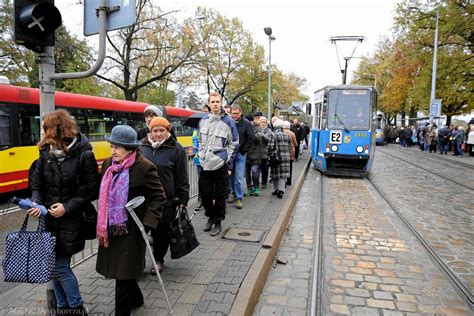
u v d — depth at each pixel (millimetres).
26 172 9773
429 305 4180
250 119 8633
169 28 22156
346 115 13453
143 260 3109
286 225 6973
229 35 32094
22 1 2916
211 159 5449
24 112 9789
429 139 26078
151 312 3379
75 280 3150
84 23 3379
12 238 2707
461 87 25609
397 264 5355
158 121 4137
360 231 6941
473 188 11453
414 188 11492
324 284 4676
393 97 38719
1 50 21688
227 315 3352
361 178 13539
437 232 6883
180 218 4148
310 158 19000
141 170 3080
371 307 4117
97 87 25047
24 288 3938
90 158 3018
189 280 4074
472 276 4934
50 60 3125
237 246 5184
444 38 25391
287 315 3873
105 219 2945
